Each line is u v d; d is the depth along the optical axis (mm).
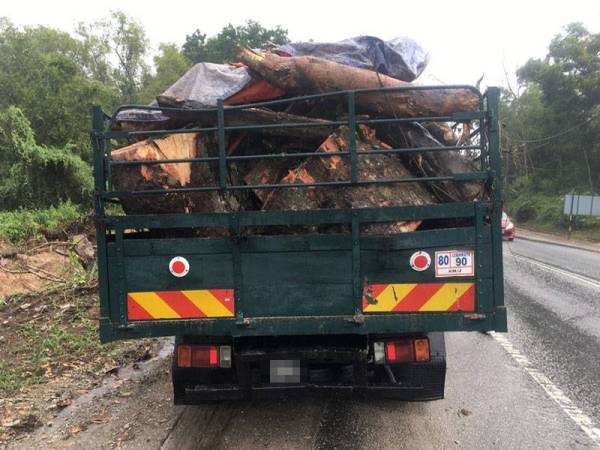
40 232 12867
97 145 3303
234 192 3850
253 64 3625
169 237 3566
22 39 27781
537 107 37281
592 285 10672
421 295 3238
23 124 18672
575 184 33281
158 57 44500
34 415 4121
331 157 3537
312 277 3266
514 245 21234
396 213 3217
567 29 32438
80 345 5898
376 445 3654
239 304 3277
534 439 3754
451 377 5105
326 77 3605
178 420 4059
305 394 3520
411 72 4188
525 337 6586
